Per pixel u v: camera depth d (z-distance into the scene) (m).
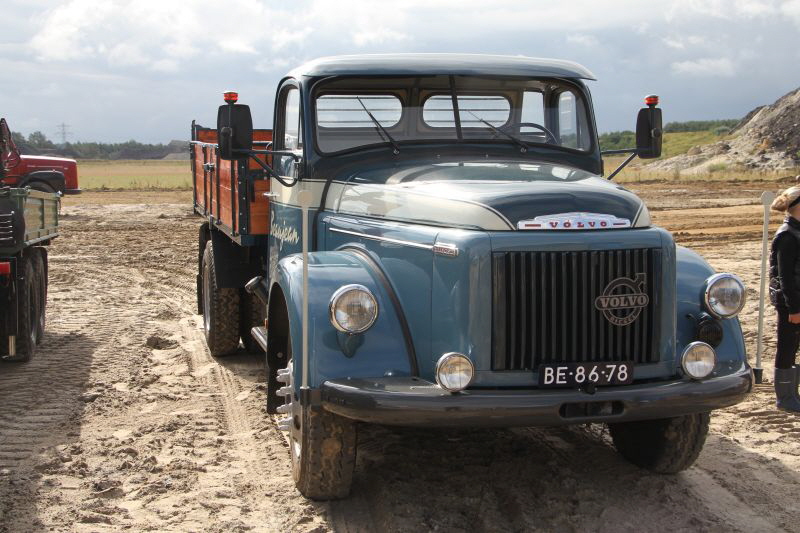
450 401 4.16
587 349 4.38
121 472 5.25
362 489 4.96
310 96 5.83
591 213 4.48
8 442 5.81
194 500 4.82
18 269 7.77
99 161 155.38
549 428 6.04
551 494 4.85
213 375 7.71
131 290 12.66
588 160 6.11
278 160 6.64
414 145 5.87
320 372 4.43
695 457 5.07
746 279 12.41
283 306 5.29
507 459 5.43
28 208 7.93
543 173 5.19
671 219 21.97
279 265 5.23
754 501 4.82
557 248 4.31
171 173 73.56
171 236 19.97
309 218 5.91
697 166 51.69
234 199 7.29
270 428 6.12
